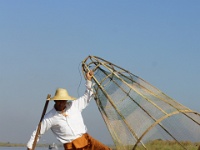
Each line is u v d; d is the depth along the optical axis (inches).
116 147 512.7
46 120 493.4
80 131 496.4
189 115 514.3
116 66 533.6
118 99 525.0
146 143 501.7
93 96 514.6
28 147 492.1
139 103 519.8
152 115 512.1
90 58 531.2
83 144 495.8
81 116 502.6
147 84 535.2
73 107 501.0
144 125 509.7
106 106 524.4
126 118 517.0
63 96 490.0
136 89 526.6
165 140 506.3
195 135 511.8
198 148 500.1
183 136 508.7
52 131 501.0
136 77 538.0
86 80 511.8
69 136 494.3
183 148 505.0
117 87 527.8
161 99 521.0
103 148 501.7
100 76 528.4
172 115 510.3
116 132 516.4
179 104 518.9
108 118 522.3
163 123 508.4
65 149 499.2
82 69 527.2
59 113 494.0
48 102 496.4
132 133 510.6
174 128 508.7
